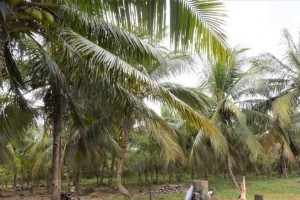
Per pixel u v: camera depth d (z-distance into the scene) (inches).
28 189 1148.5
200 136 669.9
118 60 213.6
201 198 183.9
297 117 951.0
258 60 693.3
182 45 177.8
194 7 169.9
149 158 949.2
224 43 169.0
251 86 689.0
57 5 198.8
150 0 176.2
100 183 1160.8
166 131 305.7
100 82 254.4
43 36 207.5
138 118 283.0
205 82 737.0
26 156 979.9
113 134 621.3
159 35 178.9
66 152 647.1
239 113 641.0
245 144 668.7
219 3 169.8
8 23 189.0
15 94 333.1
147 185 1006.4
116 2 182.7
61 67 289.9
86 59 222.2
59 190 411.5
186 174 1242.6
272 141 719.7
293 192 643.5
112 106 279.7
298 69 685.3
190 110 239.3
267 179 1023.0
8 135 393.4
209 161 920.9
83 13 220.2
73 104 414.6
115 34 239.1
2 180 983.0
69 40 213.9
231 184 845.2
